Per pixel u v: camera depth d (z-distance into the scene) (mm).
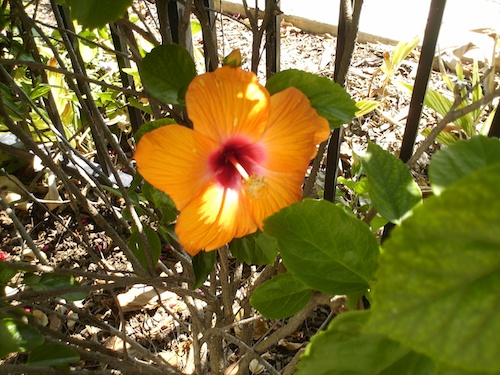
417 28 944
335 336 173
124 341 356
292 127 235
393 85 827
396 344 168
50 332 341
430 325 109
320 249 211
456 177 172
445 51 877
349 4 331
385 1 1037
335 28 952
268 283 257
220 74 217
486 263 105
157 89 243
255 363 502
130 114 590
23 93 306
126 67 556
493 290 106
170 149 219
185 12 280
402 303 110
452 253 106
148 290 559
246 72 218
